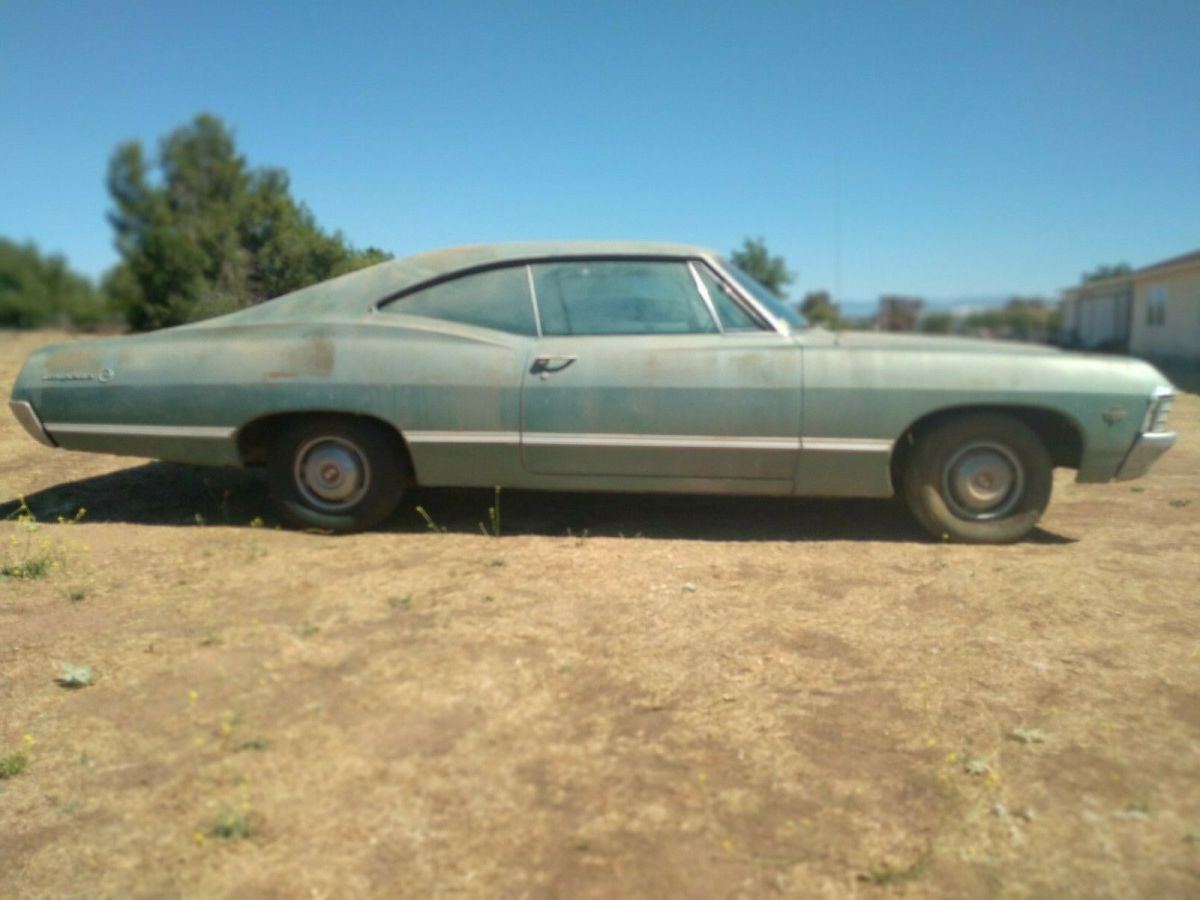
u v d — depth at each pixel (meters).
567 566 4.83
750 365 5.11
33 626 4.16
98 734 3.32
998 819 2.80
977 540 5.27
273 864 2.67
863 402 5.08
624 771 3.04
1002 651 3.86
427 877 2.60
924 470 5.23
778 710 3.39
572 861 2.65
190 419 5.41
